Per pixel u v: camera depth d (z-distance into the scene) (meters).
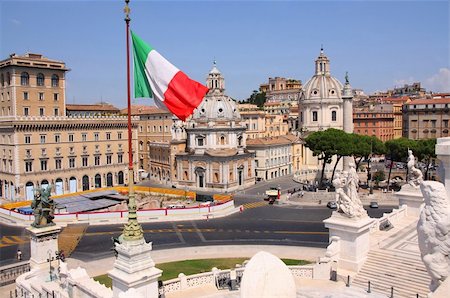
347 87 127.94
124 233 24.83
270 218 79.50
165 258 54.16
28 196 103.06
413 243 40.16
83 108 152.50
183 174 122.06
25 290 35.00
